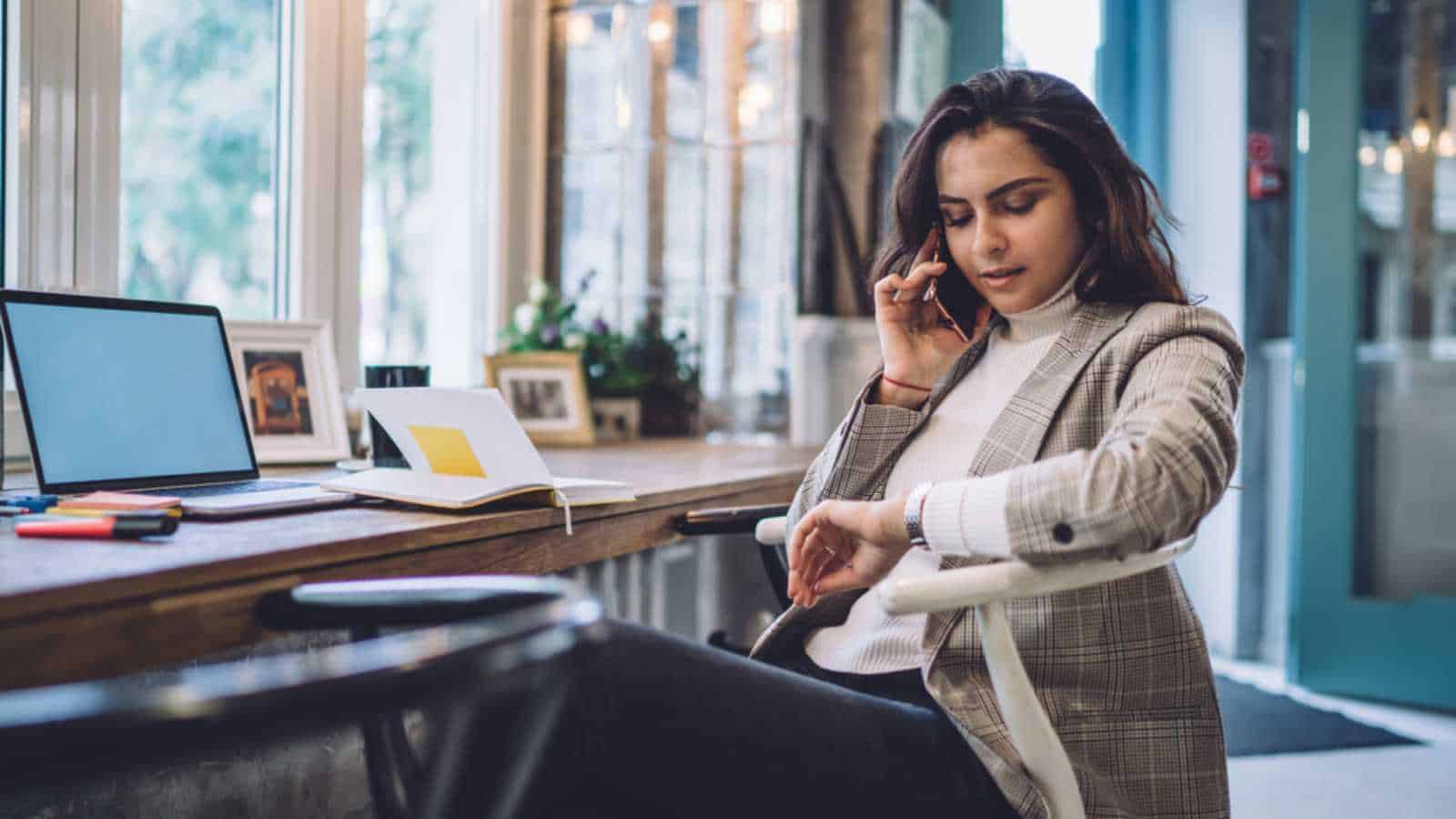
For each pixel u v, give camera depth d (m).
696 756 0.86
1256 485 3.54
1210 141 3.60
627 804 0.84
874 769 0.89
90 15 1.68
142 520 0.91
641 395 2.75
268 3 2.09
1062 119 1.01
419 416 1.22
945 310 1.19
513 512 1.13
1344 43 3.06
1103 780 0.96
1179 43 3.69
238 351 1.66
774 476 1.73
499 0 2.75
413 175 2.53
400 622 0.81
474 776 0.60
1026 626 0.97
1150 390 0.91
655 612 2.21
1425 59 3.05
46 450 1.13
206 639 0.79
